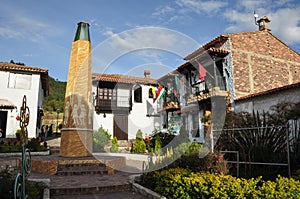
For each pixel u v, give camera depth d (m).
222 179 4.51
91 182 6.86
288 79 15.84
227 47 14.80
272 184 3.91
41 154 13.08
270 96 11.73
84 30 10.85
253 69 14.87
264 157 6.37
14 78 18.12
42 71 18.75
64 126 10.10
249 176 5.97
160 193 5.37
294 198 3.46
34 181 5.94
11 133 17.14
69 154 9.68
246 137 7.22
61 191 6.07
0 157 12.38
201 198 4.38
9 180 4.62
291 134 6.64
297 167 5.64
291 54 16.50
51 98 42.56
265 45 15.78
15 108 17.55
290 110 9.61
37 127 18.70
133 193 6.19
